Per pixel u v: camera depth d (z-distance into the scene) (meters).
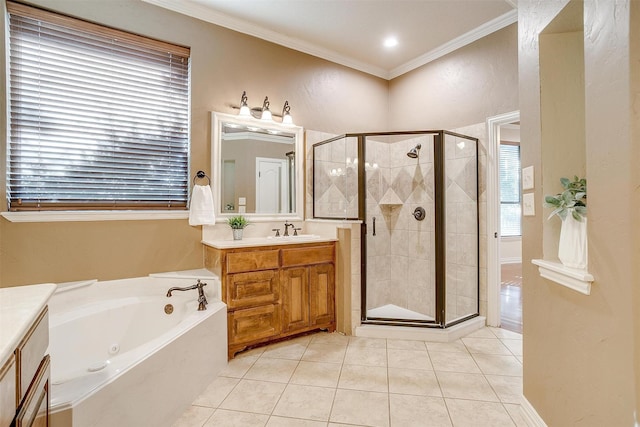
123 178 2.37
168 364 1.62
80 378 1.31
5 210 1.99
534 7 1.52
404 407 1.73
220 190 2.71
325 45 3.20
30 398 0.87
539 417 1.50
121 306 2.15
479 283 2.98
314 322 2.68
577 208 1.24
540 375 1.50
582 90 1.48
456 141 2.85
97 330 2.04
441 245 2.75
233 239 2.69
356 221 2.79
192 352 1.82
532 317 1.57
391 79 3.80
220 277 2.28
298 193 3.13
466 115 3.05
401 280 3.23
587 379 1.17
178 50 2.55
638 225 0.95
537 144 1.51
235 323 2.30
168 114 2.54
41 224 2.07
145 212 2.38
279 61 3.05
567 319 1.30
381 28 2.91
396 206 3.28
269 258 2.46
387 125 3.81
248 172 2.86
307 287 2.65
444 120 3.24
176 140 2.57
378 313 3.08
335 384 1.96
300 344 2.54
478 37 2.94
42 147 2.11
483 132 2.92
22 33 2.05
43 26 2.11
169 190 2.54
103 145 2.30
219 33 2.73
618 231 1.01
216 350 2.08
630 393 0.97
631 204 0.96
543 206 1.40
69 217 2.14
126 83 2.38
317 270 2.70
